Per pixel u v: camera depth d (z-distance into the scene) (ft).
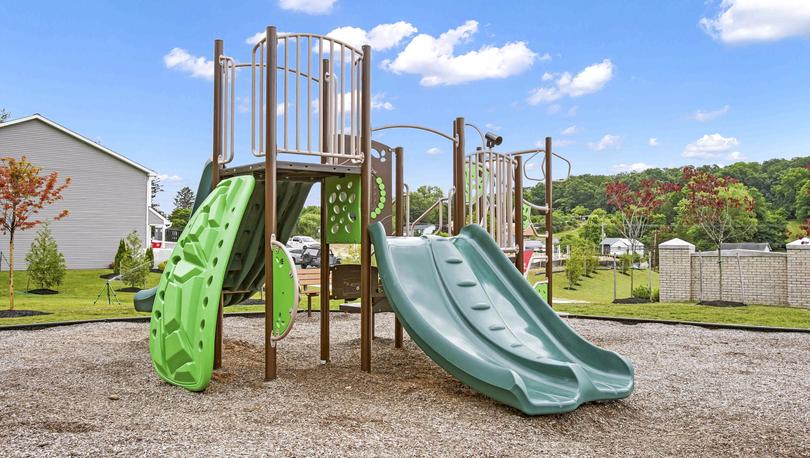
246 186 16.65
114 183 87.30
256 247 19.79
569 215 243.19
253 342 25.62
